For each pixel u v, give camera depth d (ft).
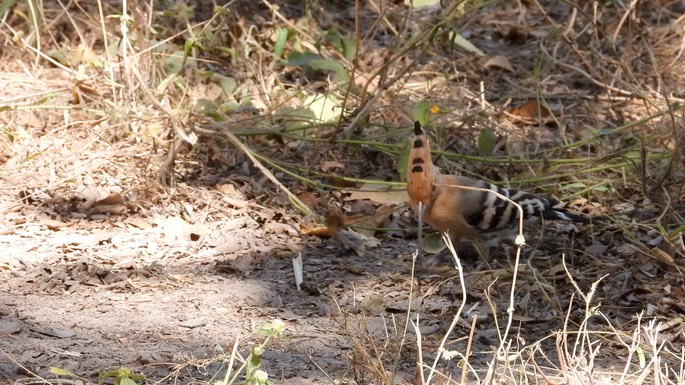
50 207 38.58
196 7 55.42
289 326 30.89
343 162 43.37
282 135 42.45
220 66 51.60
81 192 39.19
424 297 33.09
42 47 52.31
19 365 26.89
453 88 50.11
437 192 34.68
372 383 26.50
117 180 40.63
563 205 39.58
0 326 29.86
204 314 31.45
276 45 50.88
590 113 48.65
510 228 35.42
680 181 39.96
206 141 42.88
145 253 35.70
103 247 35.99
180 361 27.96
